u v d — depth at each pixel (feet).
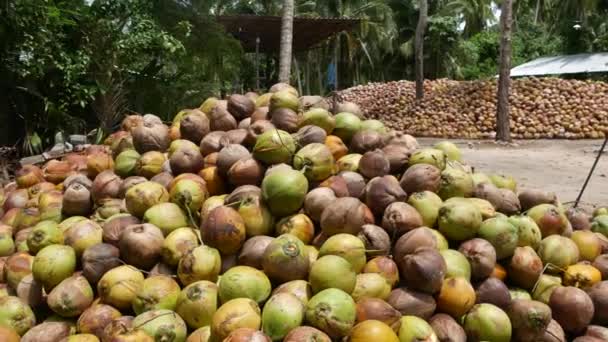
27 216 12.94
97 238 11.16
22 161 26.18
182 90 41.98
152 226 10.87
